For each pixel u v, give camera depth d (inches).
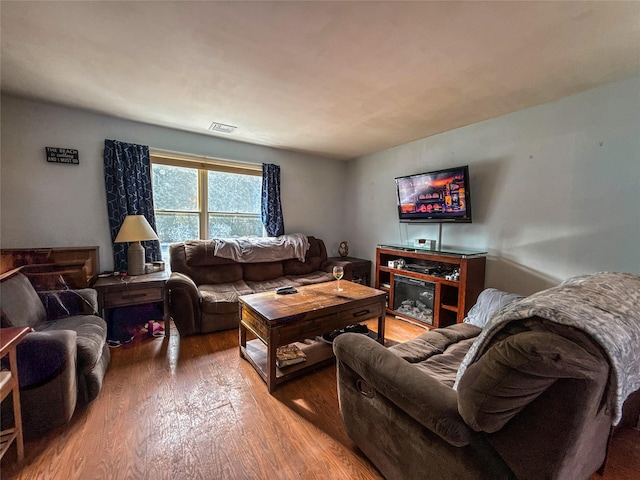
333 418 64.2
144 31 60.3
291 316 74.0
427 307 123.0
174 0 51.3
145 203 119.5
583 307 32.7
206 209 140.8
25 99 97.0
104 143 111.0
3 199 96.0
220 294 114.4
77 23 57.7
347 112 105.3
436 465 38.4
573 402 29.0
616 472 49.9
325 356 87.1
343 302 85.5
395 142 145.5
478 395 32.1
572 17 55.0
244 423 61.8
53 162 103.0
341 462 52.5
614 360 28.8
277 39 62.8
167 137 125.3
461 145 122.3
